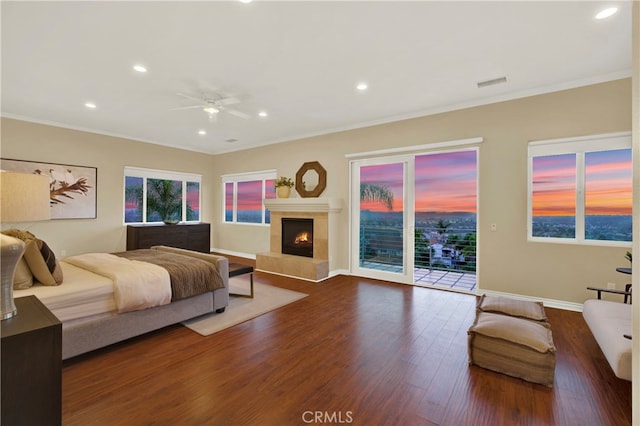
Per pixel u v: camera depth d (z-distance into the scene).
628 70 3.11
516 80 3.37
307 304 3.71
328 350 2.52
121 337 2.49
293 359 2.37
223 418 1.71
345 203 5.34
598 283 3.34
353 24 2.35
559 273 3.54
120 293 2.46
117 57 2.86
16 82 3.43
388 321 3.16
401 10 2.18
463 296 4.04
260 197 6.88
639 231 0.91
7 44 2.62
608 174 3.31
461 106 4.12
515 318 2.38
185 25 2.36
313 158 5.78
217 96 3.83
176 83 3.45
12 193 1.37
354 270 5.27
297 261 5.08
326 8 2.16
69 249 5.32
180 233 6.42
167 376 2.12
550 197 3.63
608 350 1.95
